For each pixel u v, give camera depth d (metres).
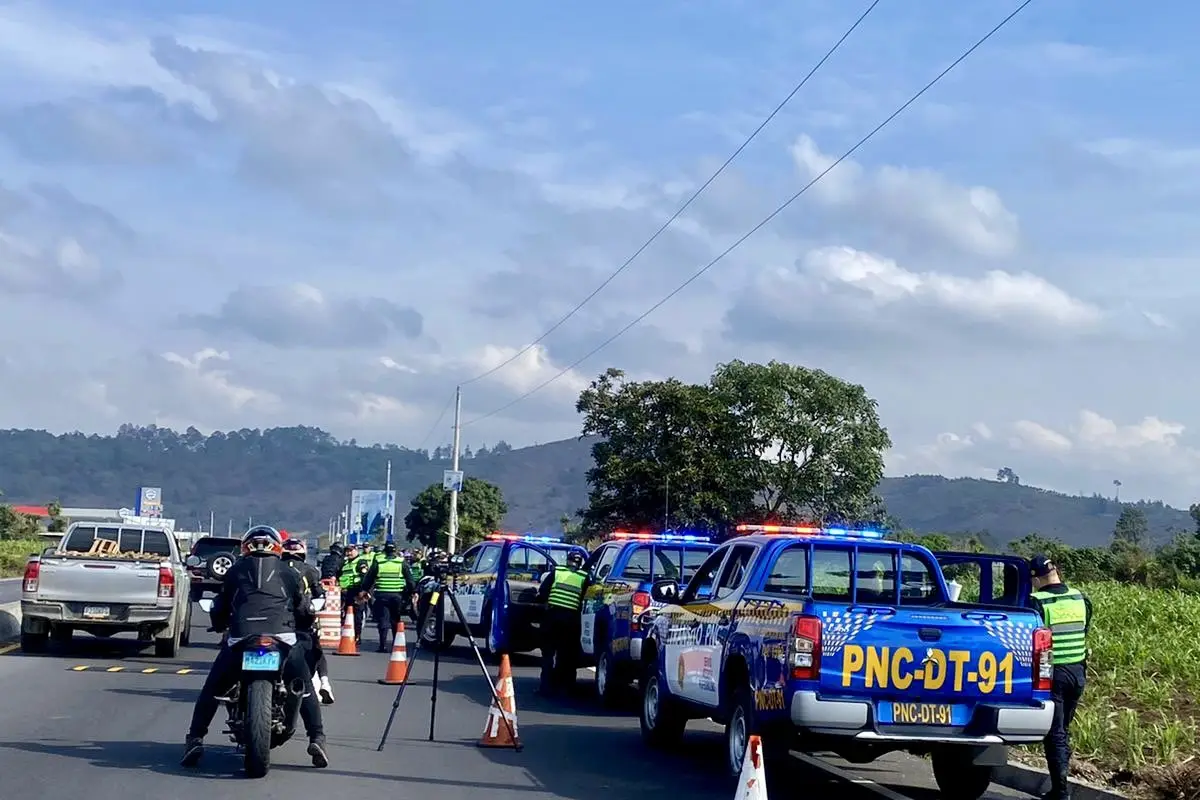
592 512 42.62
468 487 76.25
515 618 19.59
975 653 9.65
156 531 20.38
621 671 15.30
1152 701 14.38
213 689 10.51
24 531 79.25
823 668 9.47
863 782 11.62
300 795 9.67
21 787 9.57
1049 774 11.27
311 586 10.80
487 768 11.29
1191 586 39.72
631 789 10.61
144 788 9.70
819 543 11.20
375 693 16.53
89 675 16.58
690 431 42.38
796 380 42.97
